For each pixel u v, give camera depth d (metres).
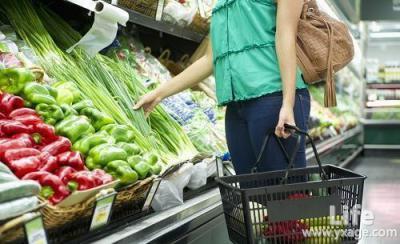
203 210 2.01
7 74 1.58
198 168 2.08
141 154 1.72
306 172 1.71
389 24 9.98
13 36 2.02
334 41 1.82
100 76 2.12
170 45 3.79
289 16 1.72
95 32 2.04
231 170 2.59
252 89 1.78
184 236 1.77
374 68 10.54
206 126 2.68
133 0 2.46
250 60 1.81
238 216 1.48
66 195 1.25
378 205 4.86
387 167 7.91
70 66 1.99
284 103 1.69
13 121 1.42
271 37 1.81
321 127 5.66
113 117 1.91
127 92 2.16
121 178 1.49
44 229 1.09
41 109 1.54
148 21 2.71
